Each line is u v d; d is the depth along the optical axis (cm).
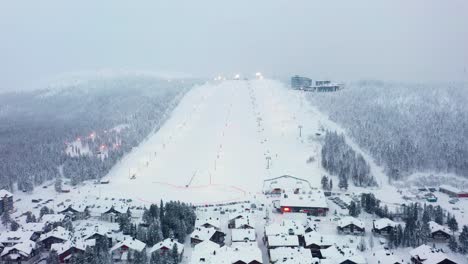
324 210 16562
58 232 13925
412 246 13475
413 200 18588
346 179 19988
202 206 17888
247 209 17162
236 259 11694
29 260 13012
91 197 19400
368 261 12056
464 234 13412
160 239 13662
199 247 12594
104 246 13012
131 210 17125
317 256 12669
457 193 19162
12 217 16662
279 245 13050
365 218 16000
